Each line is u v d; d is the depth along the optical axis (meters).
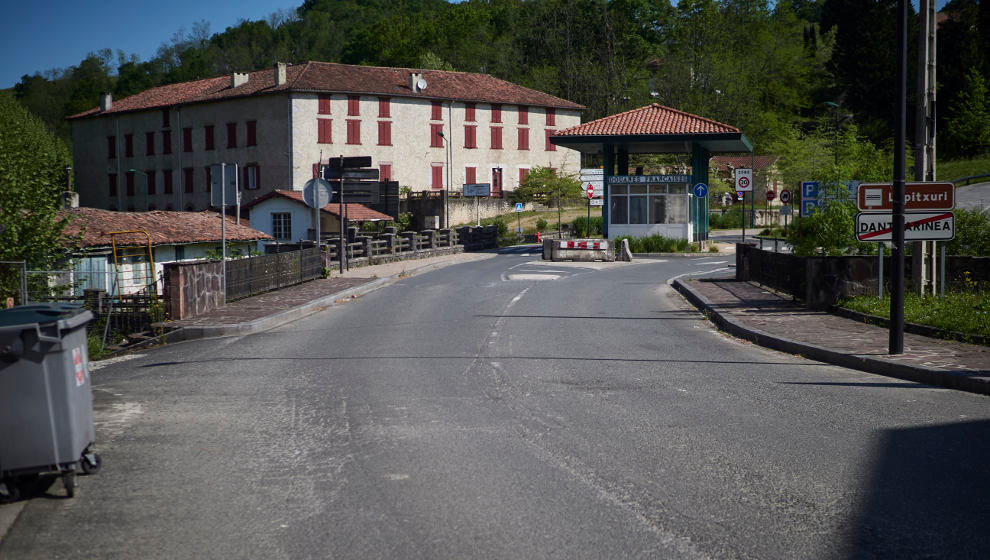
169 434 7.04
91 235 26.14
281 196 52.78
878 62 79.69
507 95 71.88
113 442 6.79
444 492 5.38
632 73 91.19
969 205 41.34
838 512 4.94
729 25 93.44
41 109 122.44
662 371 9.96
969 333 11.37
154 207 71.19
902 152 10.32
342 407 8.04
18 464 5.28
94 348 13.02
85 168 76.06
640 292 20.33
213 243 31.09
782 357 11.09
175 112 68.81
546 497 5.25
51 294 17.58
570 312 16.30
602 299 18.70
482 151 70.19
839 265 15.48
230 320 14.70
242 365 10.73
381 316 16.00
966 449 6.29
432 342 12.52
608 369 10.09
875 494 5.26
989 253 18.52
